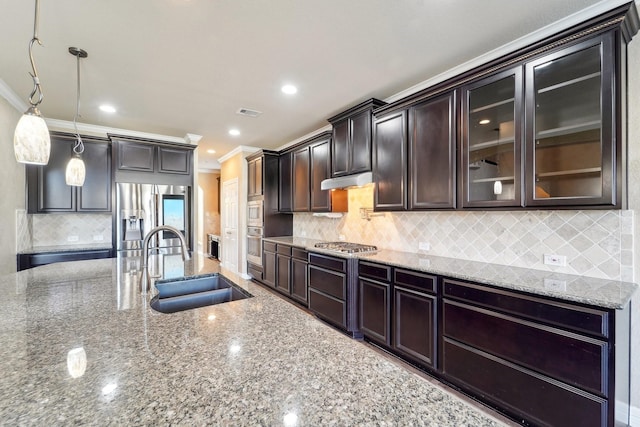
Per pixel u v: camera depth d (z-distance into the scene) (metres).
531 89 1.83
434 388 0.69
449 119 2.28
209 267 2.22
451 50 2.22
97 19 1.84
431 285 2.13
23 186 3.33
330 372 0.76
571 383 1.45
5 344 0.91
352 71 2.54
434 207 2.39
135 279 1.82
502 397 1.72
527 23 1.91
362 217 3.60
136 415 0.58
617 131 1.53
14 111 3.06
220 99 3.14
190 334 0.99
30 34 1.97
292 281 4.02
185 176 4.33
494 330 1.76
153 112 3.51
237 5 1.73
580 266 1.89
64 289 1.58
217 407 0.61
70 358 0.82
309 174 4.09
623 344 1.47
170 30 1.96
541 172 1.83
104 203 3.84
